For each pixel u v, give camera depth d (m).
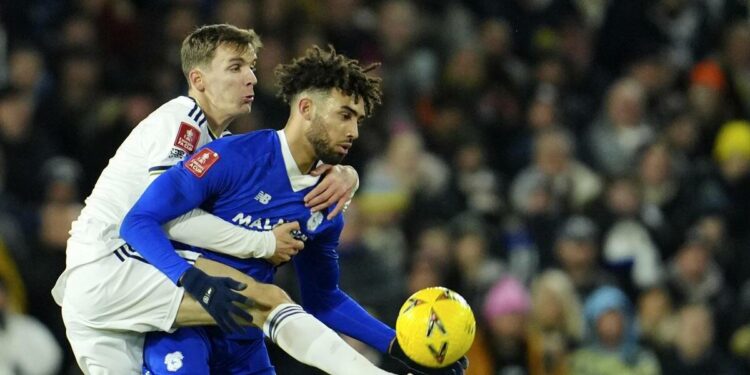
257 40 21.98
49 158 39.72
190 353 20.06
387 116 44.81
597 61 53.38
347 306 21.97
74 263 20.47
